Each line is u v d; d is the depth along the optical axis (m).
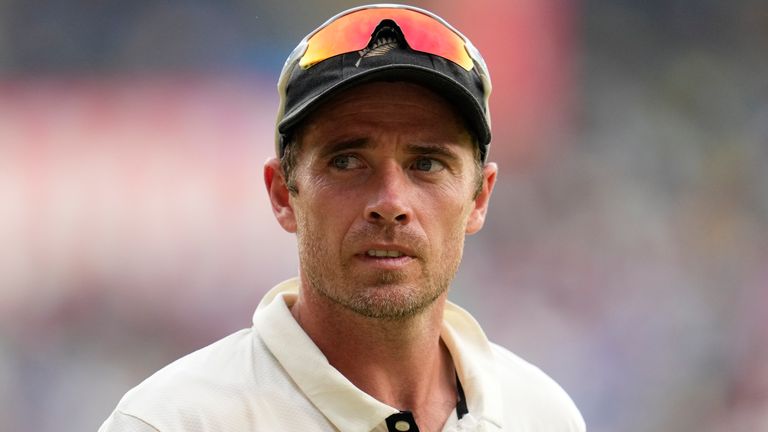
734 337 27.33
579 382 26.14
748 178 30.31
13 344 23.95
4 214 25.42
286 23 29.08
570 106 30.75
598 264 28.27
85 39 27.77
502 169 29.83
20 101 27.12
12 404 23.11
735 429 25.75
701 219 29.56
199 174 26.80
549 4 30.73
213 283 25.73
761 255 28.98
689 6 31.89
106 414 23.62
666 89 31.53
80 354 24.20
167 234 25.98
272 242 26.20
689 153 30.62
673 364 26.66
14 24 27.50
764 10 31.98
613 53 31.58
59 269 25.14
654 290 27.92
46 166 26.30
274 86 28.55
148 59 27.94
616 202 29.45
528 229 28.72
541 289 27.72
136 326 24.97
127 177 26.47
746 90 31.64
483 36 30.50
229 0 28.75
